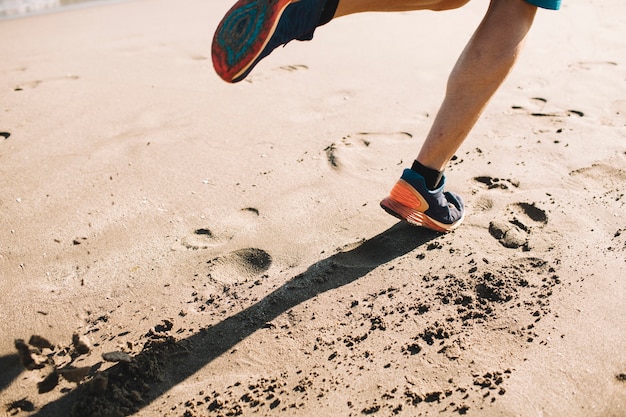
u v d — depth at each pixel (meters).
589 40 4.07
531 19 1.79
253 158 2.68
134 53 4.23
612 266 1.90
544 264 1.93
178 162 2.66
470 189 2.36
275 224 2.21
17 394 1.54
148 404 1.51
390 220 2.20
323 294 1.86
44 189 2.47
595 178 2.39
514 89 3.31
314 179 2.49
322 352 1.65
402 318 1.75
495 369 1.56
